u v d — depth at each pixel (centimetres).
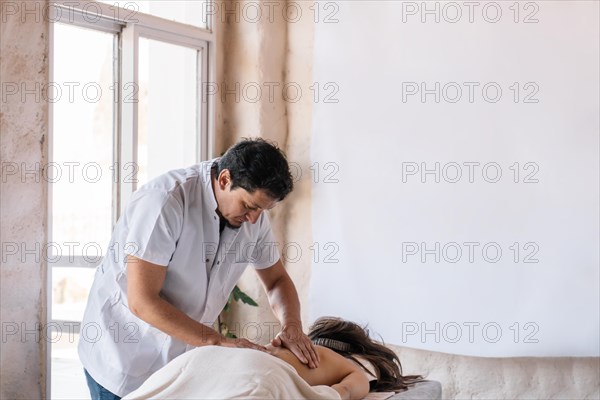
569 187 299
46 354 267
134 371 225
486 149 317
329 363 219
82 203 305
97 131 308
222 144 371
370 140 346
